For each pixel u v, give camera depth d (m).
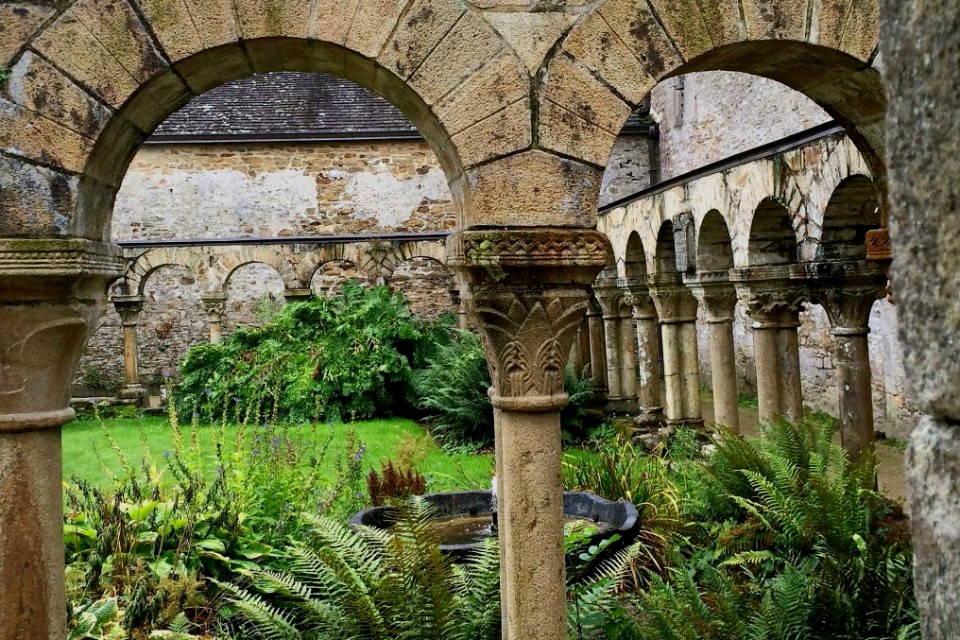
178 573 3.86
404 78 3.21
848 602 3.55
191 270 14.16
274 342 12.46
